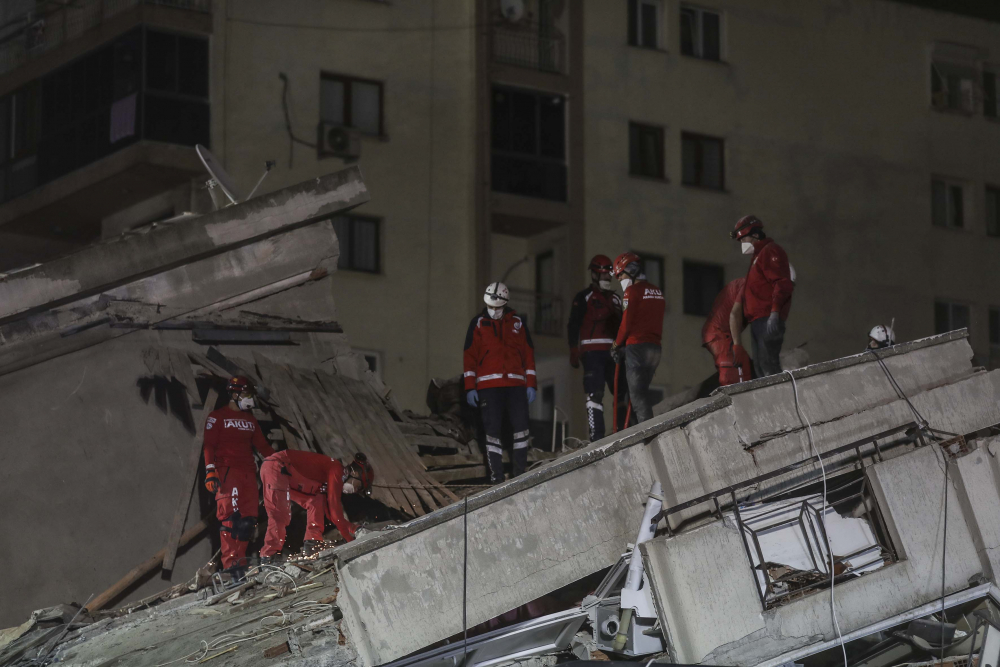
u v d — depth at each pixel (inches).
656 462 736.3
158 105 2337.6
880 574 732.7
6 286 1026.1
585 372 1023.6
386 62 2564.0
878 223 3070.9
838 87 3085.6
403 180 2534.5
